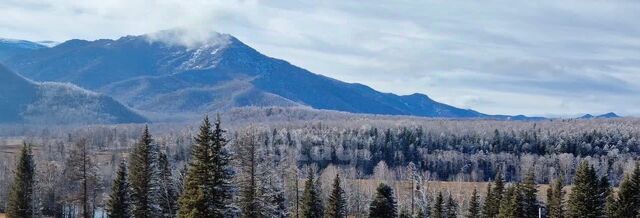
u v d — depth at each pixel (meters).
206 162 54.06
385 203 96.38
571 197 92.19
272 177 92.00
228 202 55.81
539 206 104.25
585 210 89.19
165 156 88.81
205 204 53.38
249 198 65.75
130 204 85.31
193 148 55.25
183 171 86.94
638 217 81.88
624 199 85.06
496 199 114.19
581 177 90.44
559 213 103.50
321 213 101.19
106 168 161.38
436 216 119.06
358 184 184.38
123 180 86.56
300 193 109.69
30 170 92.94
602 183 98.31
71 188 125.19
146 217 80.19
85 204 92.38
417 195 179.62
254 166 67.25
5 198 139.38
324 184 158.75
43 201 129.88
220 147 55.00
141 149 80.88
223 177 54.69
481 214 121.50
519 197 102.44
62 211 127.62
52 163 169.25
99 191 123.94
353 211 153.38
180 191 85.56
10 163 178.25
